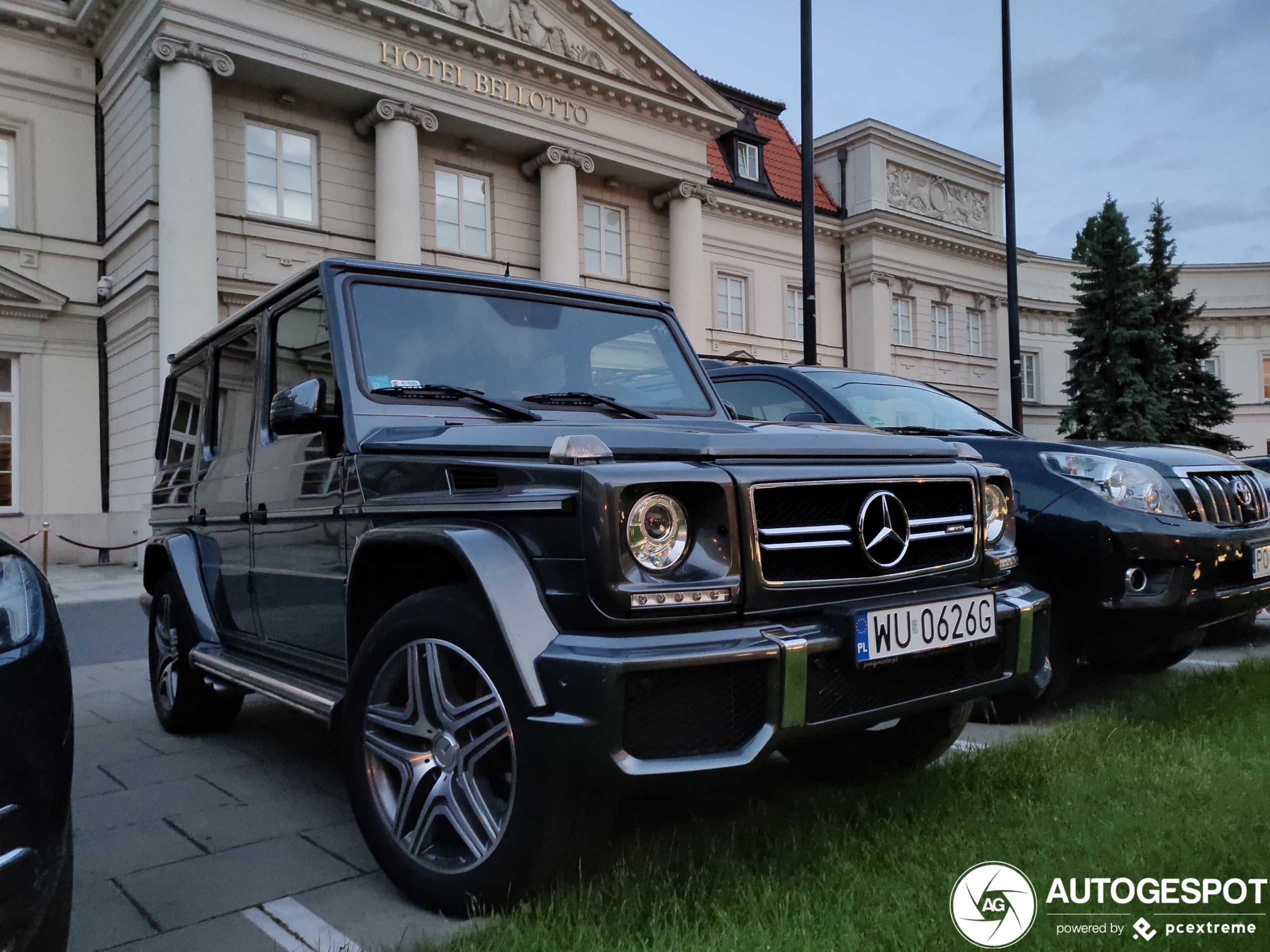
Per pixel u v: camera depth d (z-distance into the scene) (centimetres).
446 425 279
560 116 1966
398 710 261
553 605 221
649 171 2127
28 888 169
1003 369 3203
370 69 1705
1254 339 3712
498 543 231
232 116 1652
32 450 1642
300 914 250
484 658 228
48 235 1664
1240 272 3719
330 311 313
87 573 1462
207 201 1502
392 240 1731
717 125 2209
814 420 391
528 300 353
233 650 398
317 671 325
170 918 250
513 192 2008
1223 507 423
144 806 347
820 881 240
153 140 1522
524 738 219
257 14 1573
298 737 450
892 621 240
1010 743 370
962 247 2988
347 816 333
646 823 304
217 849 301
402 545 255
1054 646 418
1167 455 430
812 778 359
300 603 326
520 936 212
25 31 1652
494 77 1866
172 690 448
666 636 216
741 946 207
